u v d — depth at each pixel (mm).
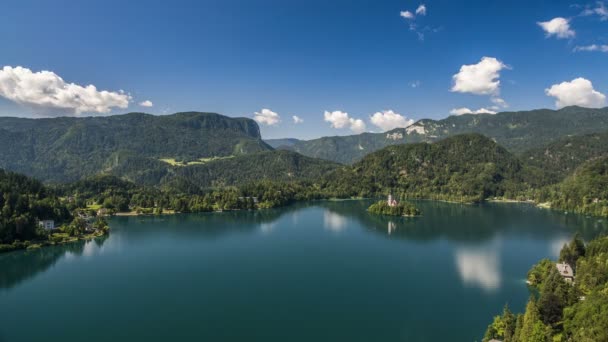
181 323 131750
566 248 167000
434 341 116562
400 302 147250
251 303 148625
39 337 123875
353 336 120750
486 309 139125
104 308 146125
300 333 123125
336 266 197750
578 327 94500
